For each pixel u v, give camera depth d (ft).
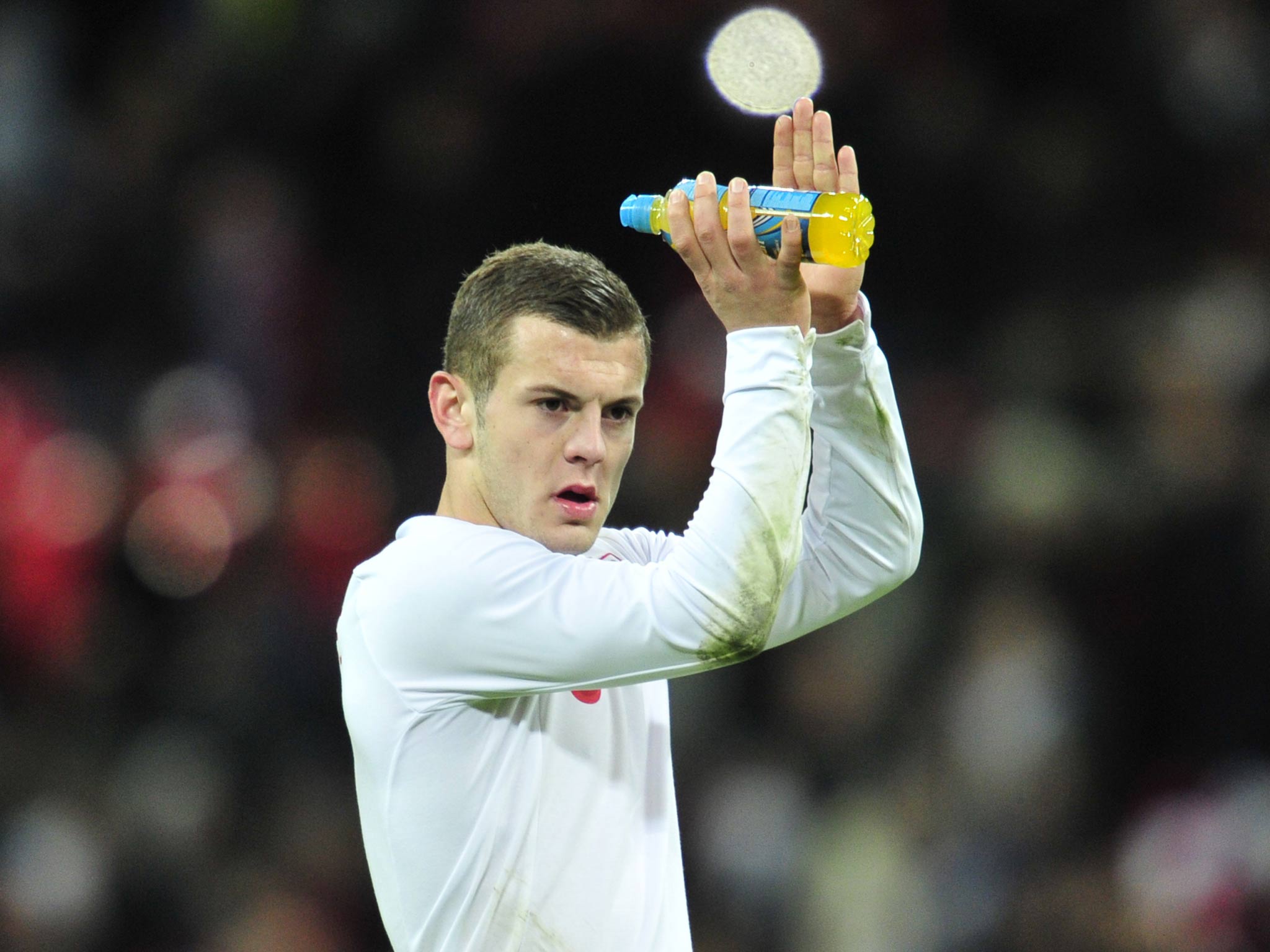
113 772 97.60
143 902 91.35
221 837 94.27
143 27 131.75
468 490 35.47
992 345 118.73
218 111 124.88
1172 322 116.06
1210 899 89.66
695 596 32.09
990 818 92.53
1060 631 99.76
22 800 94.68
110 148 126.00
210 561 107.14
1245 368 111.75
